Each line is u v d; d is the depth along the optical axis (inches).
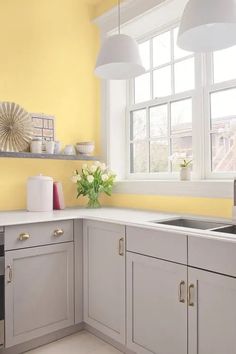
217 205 87.4
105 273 84.2
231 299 56.4
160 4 99.3
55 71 114.0
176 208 98.2
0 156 95.2
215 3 54.3
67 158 108.3
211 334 59.5
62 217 86.4
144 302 73.3
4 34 102.7
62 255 87.7
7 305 77.2
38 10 110.3
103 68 84.1
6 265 77.0
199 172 97.5
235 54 92.0
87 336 90.0
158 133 113.6
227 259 56.7
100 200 123.9
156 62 115.7
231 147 91.3
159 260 69.5
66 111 116.4
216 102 95.4
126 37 78.5
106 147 121.5
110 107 121.4
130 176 122.3
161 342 69.2
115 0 115.3
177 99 106.2
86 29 122.4
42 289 83.6
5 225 75.9
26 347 82.4
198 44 66.3
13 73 104.3
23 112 104.7
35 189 99.4
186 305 63.9
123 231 78.7
